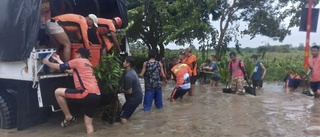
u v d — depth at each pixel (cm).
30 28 556
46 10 660
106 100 686
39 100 575
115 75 636
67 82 625
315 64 935
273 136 568
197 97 998
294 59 1789
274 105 849
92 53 650
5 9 577
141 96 682
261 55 1962
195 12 1642
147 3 1775
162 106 831
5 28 574
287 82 1138
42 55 571
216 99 955
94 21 662
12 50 568
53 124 657
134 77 673
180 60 1034
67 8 748
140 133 600
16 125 625
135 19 1777
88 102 577
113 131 614
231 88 1083
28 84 586
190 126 644
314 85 945
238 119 695
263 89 1195
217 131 606
